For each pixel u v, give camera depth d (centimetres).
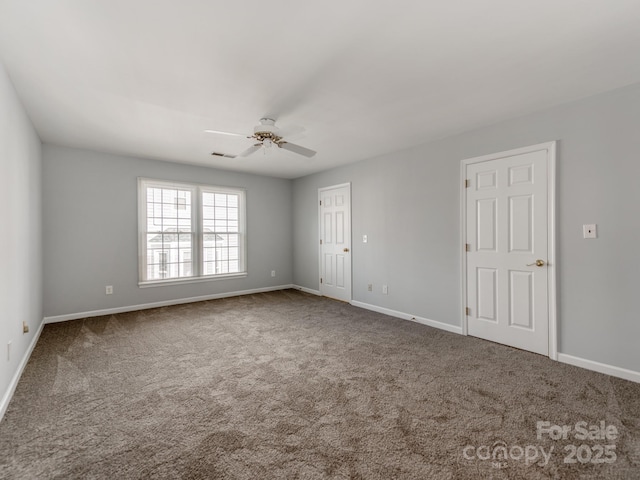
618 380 242
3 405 198
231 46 192
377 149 418
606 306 254
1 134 203
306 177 607
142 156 457
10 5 154
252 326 386
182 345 321
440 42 189
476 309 343
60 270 404
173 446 168
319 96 261
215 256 550
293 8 159
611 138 251
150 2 154
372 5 157
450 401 213
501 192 318
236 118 308
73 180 412
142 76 228
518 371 259
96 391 227
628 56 204
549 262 284
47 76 226
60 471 150
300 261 629
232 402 212
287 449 166
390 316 433
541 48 196
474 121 317
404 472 150
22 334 265
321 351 304
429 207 387
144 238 473
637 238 239
